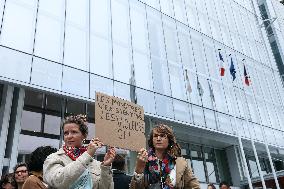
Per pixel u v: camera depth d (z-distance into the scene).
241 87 24.70
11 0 13.48
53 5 14.98
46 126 13.40
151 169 3.28
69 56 14.45
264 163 26.52
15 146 12.09
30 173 3.64
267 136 24.19
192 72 20.89
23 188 3.36
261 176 18.81
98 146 2.98
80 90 14.09
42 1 14.61
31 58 13.03
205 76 21.77
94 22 16.50
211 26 25.55
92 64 15.22
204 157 22.22
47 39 13.96
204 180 21.25
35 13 14.07
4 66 12.12
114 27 17.44
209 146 22.98
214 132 20.14
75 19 15.62
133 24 18.66
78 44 15.09
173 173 3.24
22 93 13.09
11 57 12.45
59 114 14.04
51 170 2.97
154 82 17.77
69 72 14.08
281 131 26.02
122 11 18.45
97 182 3.27
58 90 13.29
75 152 3.26
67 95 13.49
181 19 22.77
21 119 12.72
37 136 12.95
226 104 22.03
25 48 13.03
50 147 3.83
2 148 11.79
